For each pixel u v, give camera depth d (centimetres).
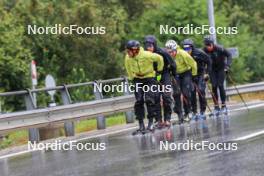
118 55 9356
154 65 4675
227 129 4347
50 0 8700
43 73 8731
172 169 2809
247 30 12531
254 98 9494
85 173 2930
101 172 2909
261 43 12744
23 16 8512
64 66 8988
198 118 5475
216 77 5769
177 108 5241
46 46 8750
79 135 5044
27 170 3241
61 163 3381
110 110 5497
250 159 2930
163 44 10350
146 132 4641
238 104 7012
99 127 5494
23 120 4603
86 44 8956
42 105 8419
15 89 8019
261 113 5459
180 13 10325
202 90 5519
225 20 11581
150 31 10462
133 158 3297
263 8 13962
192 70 5322
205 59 5503
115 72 9394
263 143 3428
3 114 4425
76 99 8831
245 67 12244
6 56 7775
